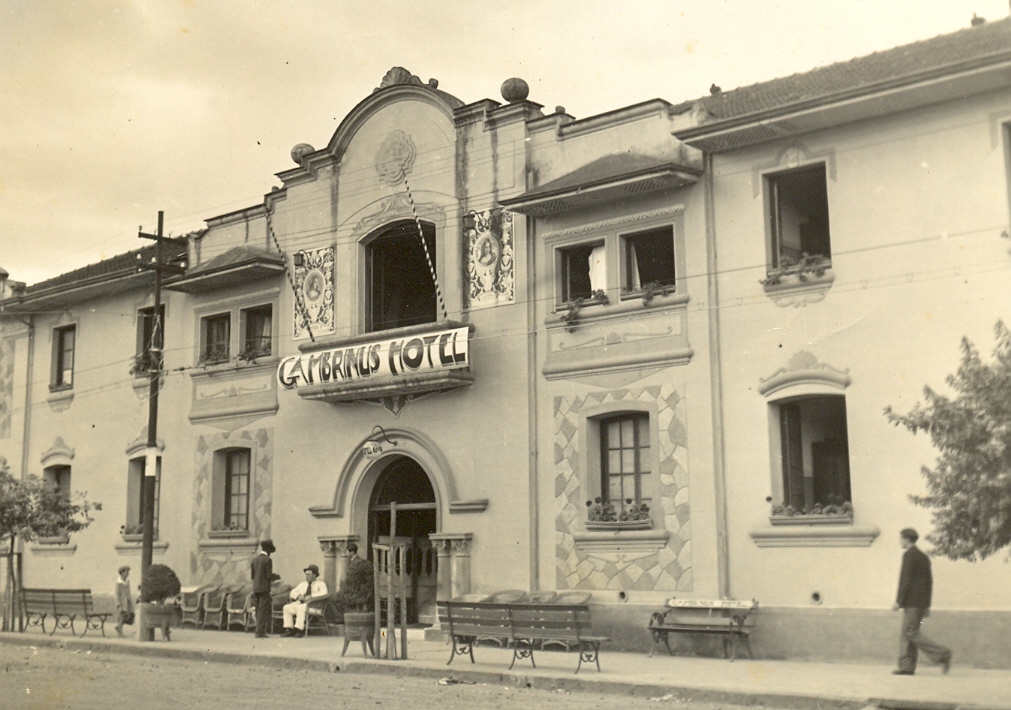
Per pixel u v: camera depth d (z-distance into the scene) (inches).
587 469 780.0
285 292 1003.9
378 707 511.2
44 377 1249.4
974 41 665.6
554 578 787.4
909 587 586.6
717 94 779.4
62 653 813.9
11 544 973.8
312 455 957.2
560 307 807.7
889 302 658.2
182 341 1090.7
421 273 940.0
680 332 745.6
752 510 699.4
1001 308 619.2
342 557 917.2
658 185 749.9
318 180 989.2
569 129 819.4
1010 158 632.4
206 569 1025.5
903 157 662.5
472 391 852.6
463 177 882.1
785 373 692.7
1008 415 523.2
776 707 516.4
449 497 848.9
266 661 722.8
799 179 722.8
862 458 657.0
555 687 589.0
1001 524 519.5
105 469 1154.7
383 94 937.5
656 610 730.2
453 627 663.8
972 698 490.3
